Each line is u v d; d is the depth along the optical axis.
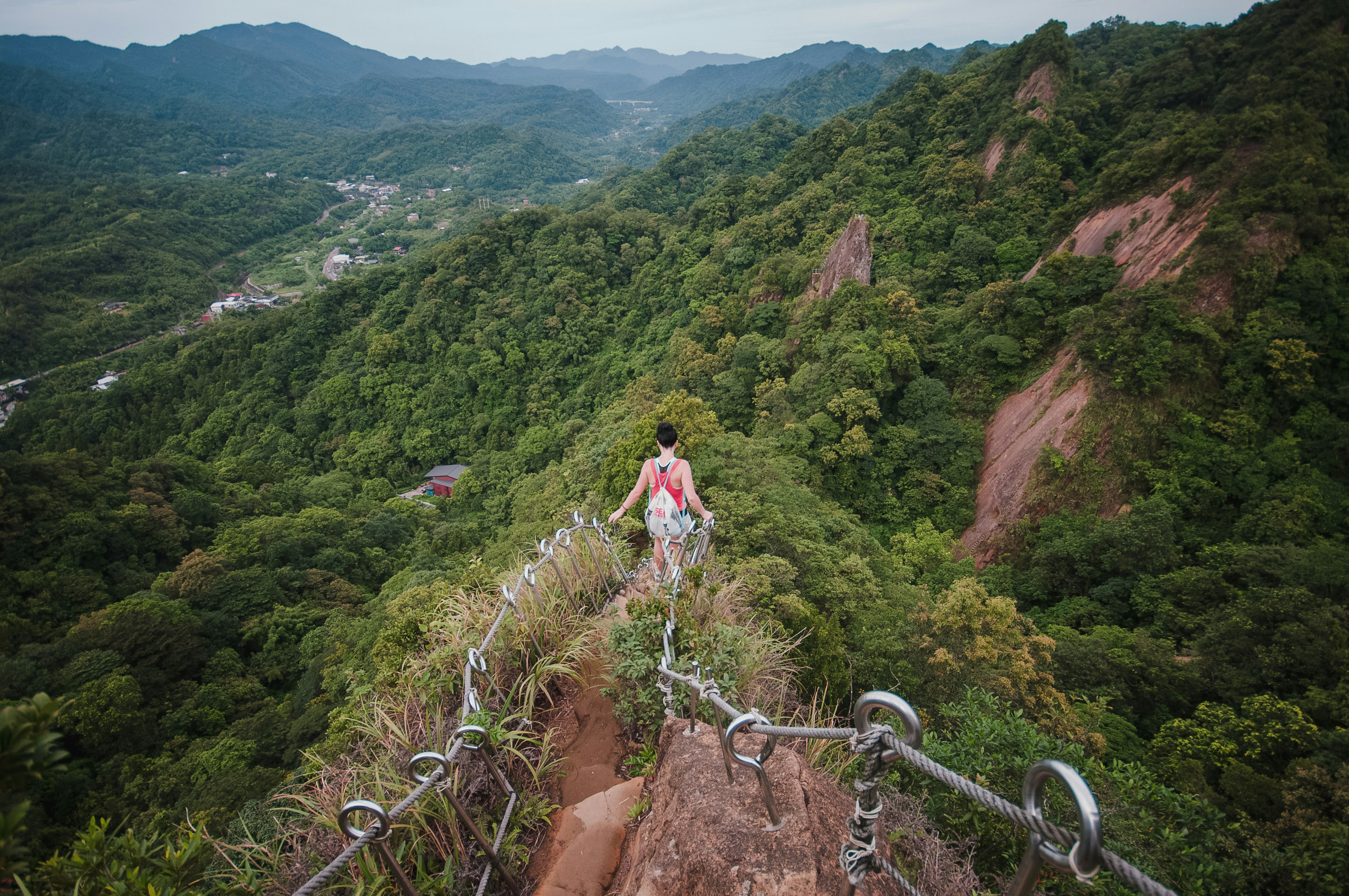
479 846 2.98
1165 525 19.89
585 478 22.69
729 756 2.37
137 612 25.17
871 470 28.00
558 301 65.50
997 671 10.14
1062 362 26.48
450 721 3.57
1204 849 5.51
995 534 24.52
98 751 19.66
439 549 39.28
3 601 28.23
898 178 56.78
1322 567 15.86
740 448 18.75
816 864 2.28
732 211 71.31
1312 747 9.87
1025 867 1.40
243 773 17.05
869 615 11.62
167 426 67.56
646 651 3.66
